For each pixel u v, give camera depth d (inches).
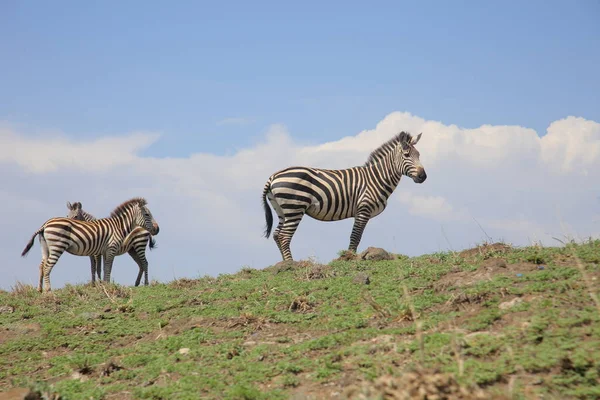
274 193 1733.5
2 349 1159.6
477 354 725.9
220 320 1163.3
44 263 2009.1
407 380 597.0
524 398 597.0
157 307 1332.4
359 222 1777.8
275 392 746.8
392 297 1072.2
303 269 1476.4
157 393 808.9
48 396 804.0
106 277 2188.7
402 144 1772.9
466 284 1053.2
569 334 721.6
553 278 970.1
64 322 1294.3
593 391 592.4
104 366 994.7
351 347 858.8
